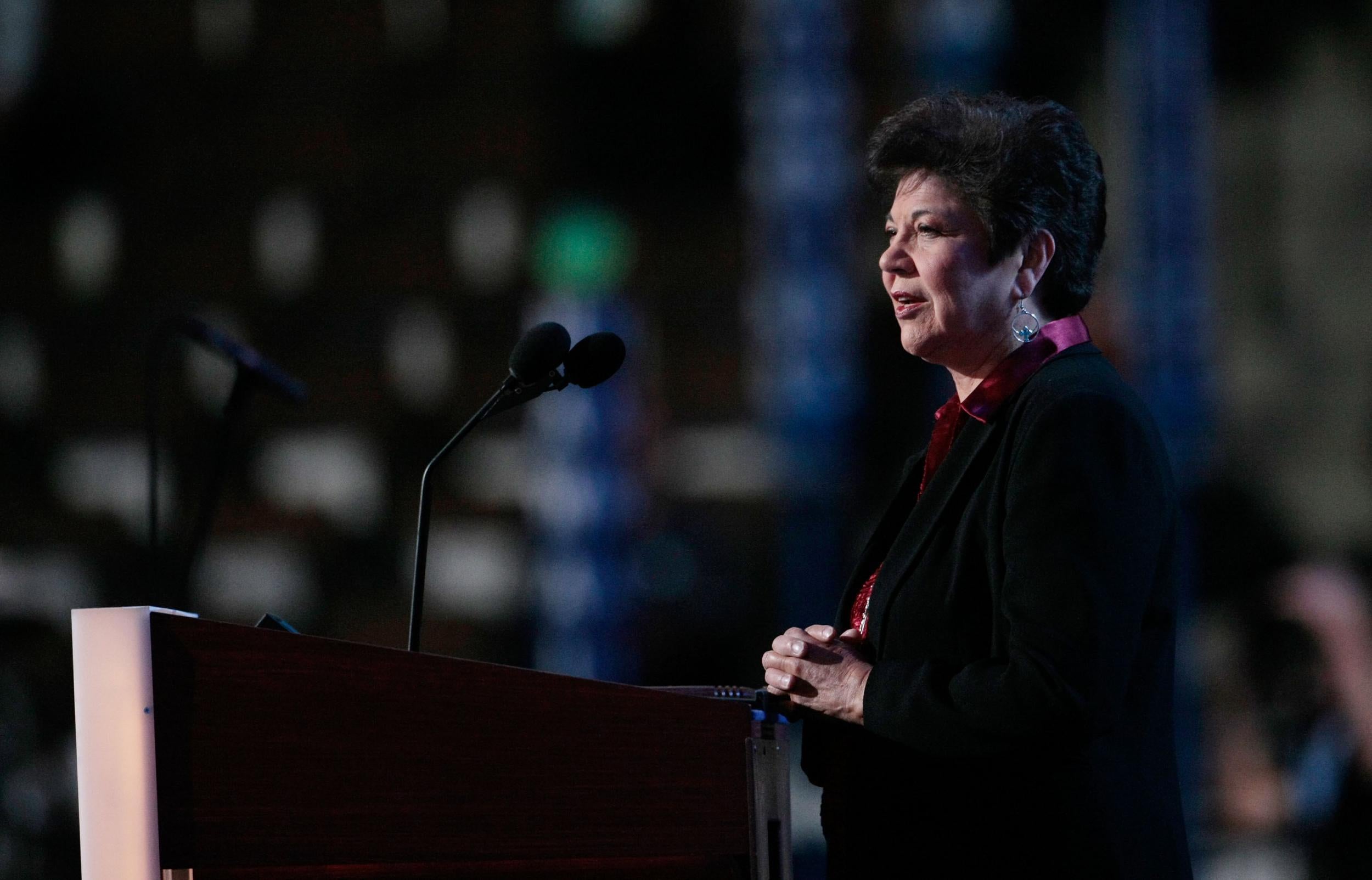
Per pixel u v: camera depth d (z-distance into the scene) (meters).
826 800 4.35
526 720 3.56
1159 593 4.08
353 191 23.25
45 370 23.14
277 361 23.14
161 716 3.30
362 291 23.16
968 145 4.18
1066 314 4.34
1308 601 9.37
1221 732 10.10
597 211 22.62
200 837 3.28
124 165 23.27
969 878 3.95
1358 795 8.98
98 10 23.05
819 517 19.97
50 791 10.39
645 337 22.16
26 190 23.22
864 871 4.12
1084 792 3.88
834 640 4.18
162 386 23.02
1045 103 4.33
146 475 22.72
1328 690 9.24
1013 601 3.80
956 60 20.44
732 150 22.12
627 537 18.86
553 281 22.62
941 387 20.03
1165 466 4.09
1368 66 20.75
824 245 20.75
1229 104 20.98
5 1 22.81
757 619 19.56
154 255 23.30
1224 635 15.63
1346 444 20.06
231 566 22.33
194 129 23.27
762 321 21.27
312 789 3.37
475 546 22.05
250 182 23.30
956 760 4.03
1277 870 9.15
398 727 3.46
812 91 20.91
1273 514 18.89
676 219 22.34
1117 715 3.75
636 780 3.65
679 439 21.11
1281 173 20.91
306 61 23.14
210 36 23.11
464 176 23.00
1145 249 18.77
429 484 4.45
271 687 3.38
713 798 3.74
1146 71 19.31
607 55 22.39
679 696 3.74
